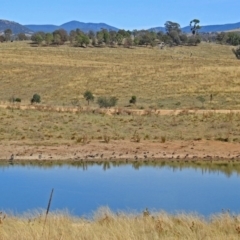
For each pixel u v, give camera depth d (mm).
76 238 13906
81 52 189625
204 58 186625
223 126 52812
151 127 52062
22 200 26000
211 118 58250
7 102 78750
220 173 35875
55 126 50438
